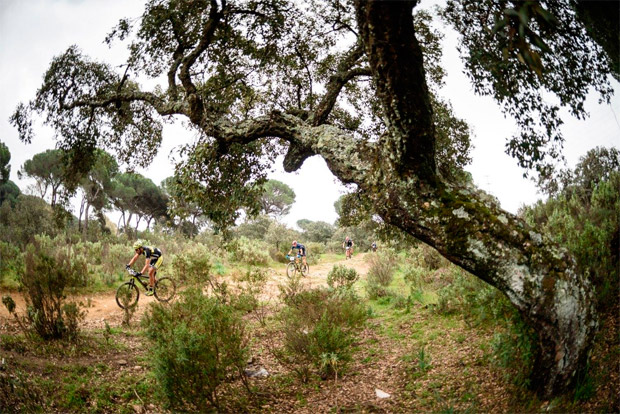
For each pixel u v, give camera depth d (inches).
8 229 633.0
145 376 203.6
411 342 251.4
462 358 201.9
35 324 236.7
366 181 162.2
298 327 231.9
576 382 129.7
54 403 160.9
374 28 119.4
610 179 223.1
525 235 131.0
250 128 230.8
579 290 128.3
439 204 139.6
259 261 710.5
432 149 140.1
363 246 1294.3
